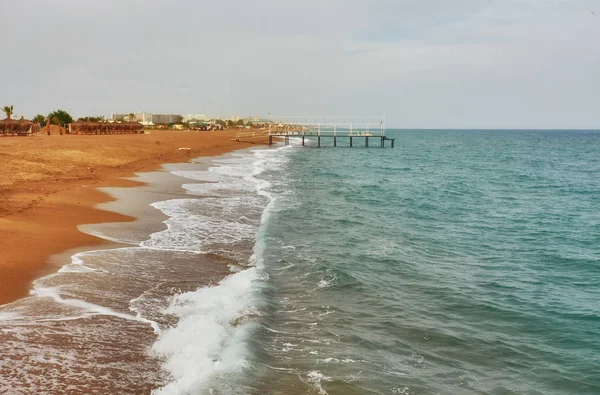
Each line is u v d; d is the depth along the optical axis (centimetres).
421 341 871
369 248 1548
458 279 1266
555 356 830
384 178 3994
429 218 2214
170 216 1783
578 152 9300
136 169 3269
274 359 755
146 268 1139
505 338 901
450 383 723
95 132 7056
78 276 1034
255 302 980
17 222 1429
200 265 1208
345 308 1013
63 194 1975
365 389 681
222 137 9831
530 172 5044
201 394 623
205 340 773
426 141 14750
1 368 642
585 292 1191
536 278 1308
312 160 5731
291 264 1298
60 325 791
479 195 3144
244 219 1847
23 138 4394
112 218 1652
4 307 850
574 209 2630
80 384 620
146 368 676
